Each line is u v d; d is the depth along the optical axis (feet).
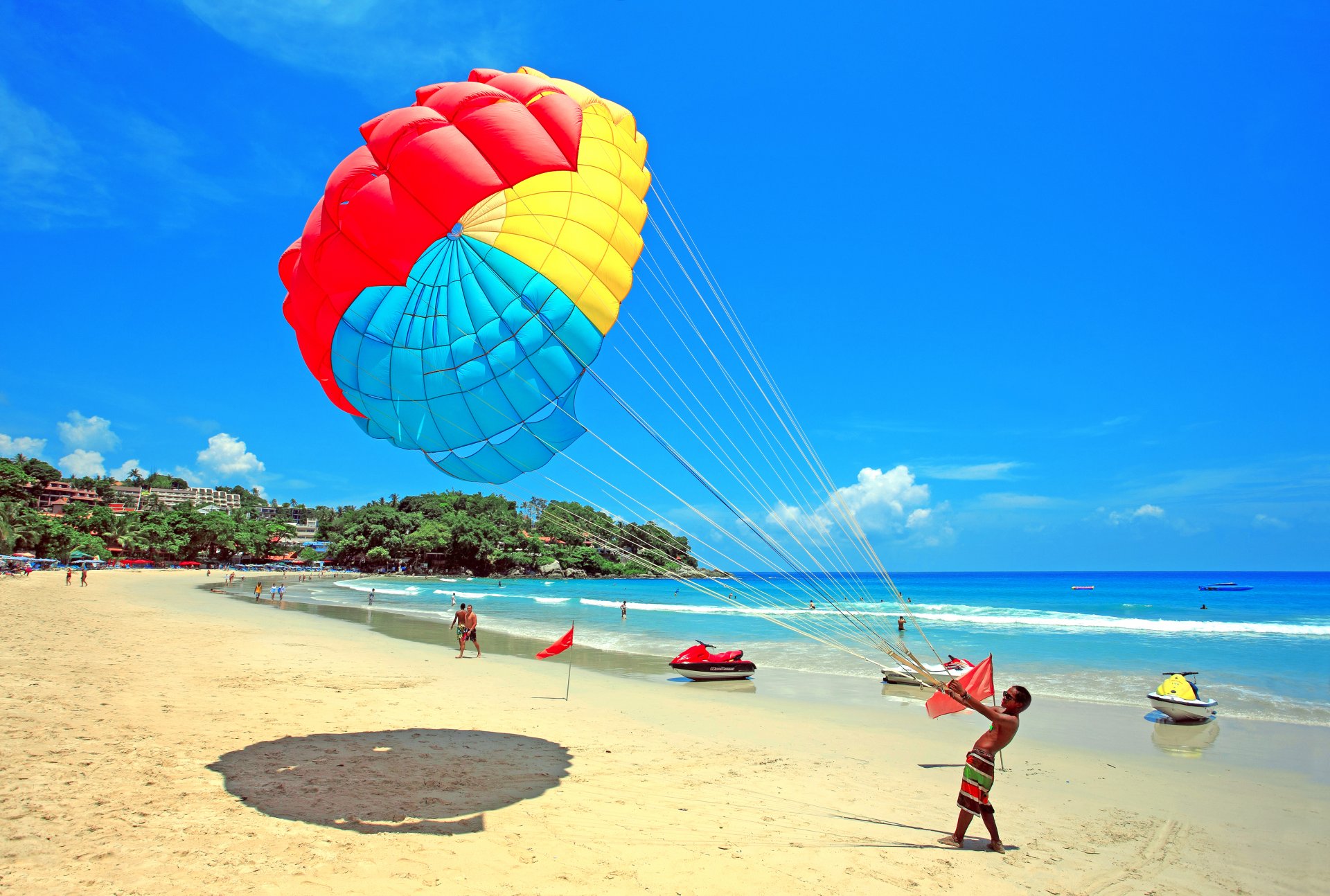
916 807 24.32
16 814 18.72
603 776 26.53
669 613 146.72
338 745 28.55
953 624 114.73
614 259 27.07
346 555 429.38
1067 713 43.52
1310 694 49.32
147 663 48.57
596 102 27.55
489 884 16.42
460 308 27.30
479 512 456.86
